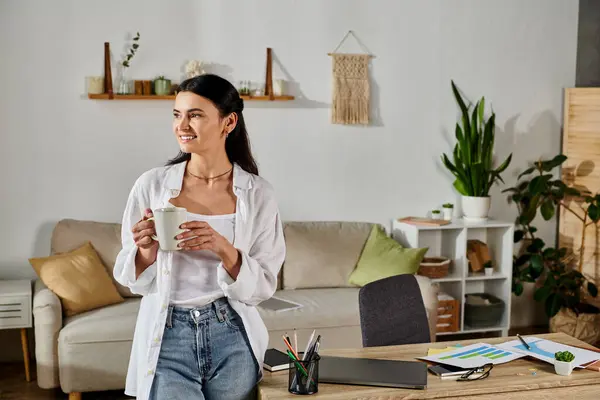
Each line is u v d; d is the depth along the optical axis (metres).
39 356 3.78
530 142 5.33
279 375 2.19
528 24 5.24
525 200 5.26
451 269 5.00
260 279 2.06
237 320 2.05
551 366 2.30
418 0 5.00
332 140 4.95
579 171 5.17
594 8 5.30
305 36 4.82
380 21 4.94
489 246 5.23
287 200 4.91
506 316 5.03
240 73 4.72
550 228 5.42
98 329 3.76
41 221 4.52
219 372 2.02
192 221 1.88
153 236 1.92
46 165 4.50
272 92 4.73
